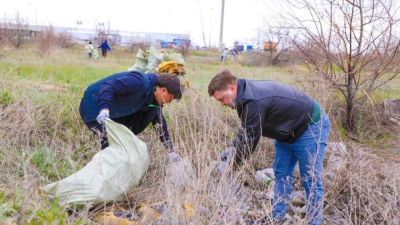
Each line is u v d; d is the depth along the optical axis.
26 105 4.76
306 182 3.33
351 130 6.16
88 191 3.07
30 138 4.40
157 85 3.60
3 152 3.95
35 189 3.10
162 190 3.35
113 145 3.31
